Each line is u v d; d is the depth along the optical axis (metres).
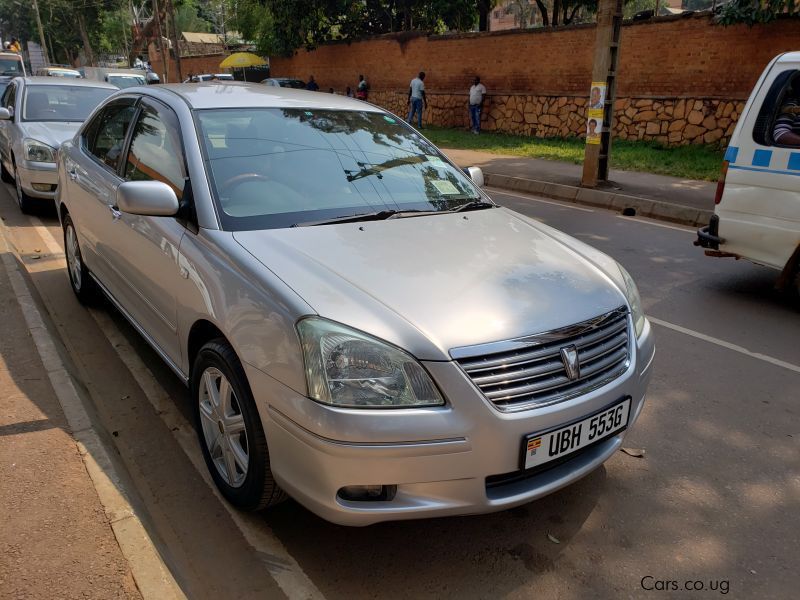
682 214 8.61
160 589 2.10
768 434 3.47
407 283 2.43
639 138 15.20
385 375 2.12
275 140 3.31
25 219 7.72
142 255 3.34
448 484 2.17
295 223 2.89
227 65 29.91
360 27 25.67
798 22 12.20
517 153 14.46
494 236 3.01
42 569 2.16
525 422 2.20
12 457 2.76
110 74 18.06
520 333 2.27
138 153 3.69
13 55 24.55
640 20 14.73
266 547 2.56
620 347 2.61
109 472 2.69
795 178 5.06
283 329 2.24
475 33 19.05
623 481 3.04
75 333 4.55
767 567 2.51
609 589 2.39
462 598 2.33
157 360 4.16
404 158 3.62
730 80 13.38
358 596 2.33
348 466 2.10
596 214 9.16
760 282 6.05
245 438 2.59
